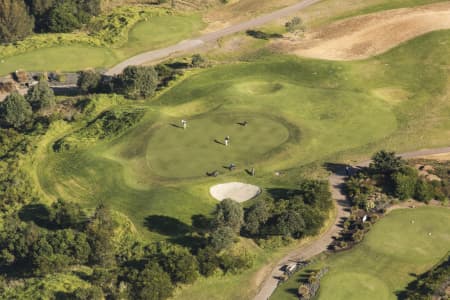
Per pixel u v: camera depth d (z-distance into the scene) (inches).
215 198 4047.7
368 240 3698.3
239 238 3695.9
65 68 6013.8
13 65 6033.5
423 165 4429.1
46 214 3954.2
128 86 5329.7
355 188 4109.3
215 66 5964.6
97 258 3503.9
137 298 3235.7
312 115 5029.5
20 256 3506.4
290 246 3676.2
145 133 4697.3
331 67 5885.8
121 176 4249.5
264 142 4598.9
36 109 5172.2
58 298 3208.7
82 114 5128.0
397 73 5782.5
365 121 4997.5
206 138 4621.1
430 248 3634.4
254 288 3376.0
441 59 5944.9
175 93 5467.5
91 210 3951.8
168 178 4205.2
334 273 3435.0
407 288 3348.9
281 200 3932.1
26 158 4468.5
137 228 3799.2
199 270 3417.8
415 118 5073.8
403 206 4010.8
